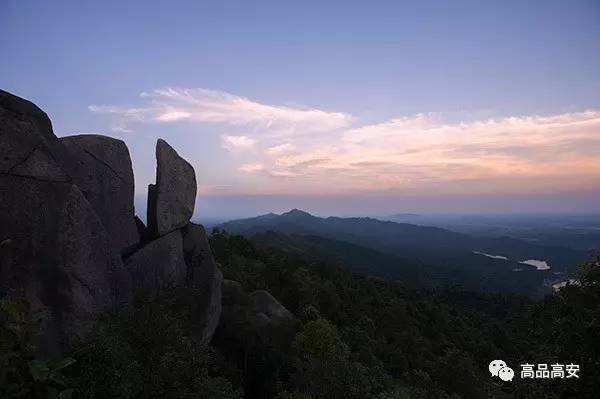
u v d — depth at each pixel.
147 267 15.41
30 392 5.82
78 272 11.03
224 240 45.97
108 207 14.12
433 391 25.50
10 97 10.77
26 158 10.60
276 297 36.44
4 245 9.77
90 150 13.59
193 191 19.08
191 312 16.56
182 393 7.66
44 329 9.66
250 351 21.78
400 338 44.06
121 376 7.15
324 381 11.61
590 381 5.75
